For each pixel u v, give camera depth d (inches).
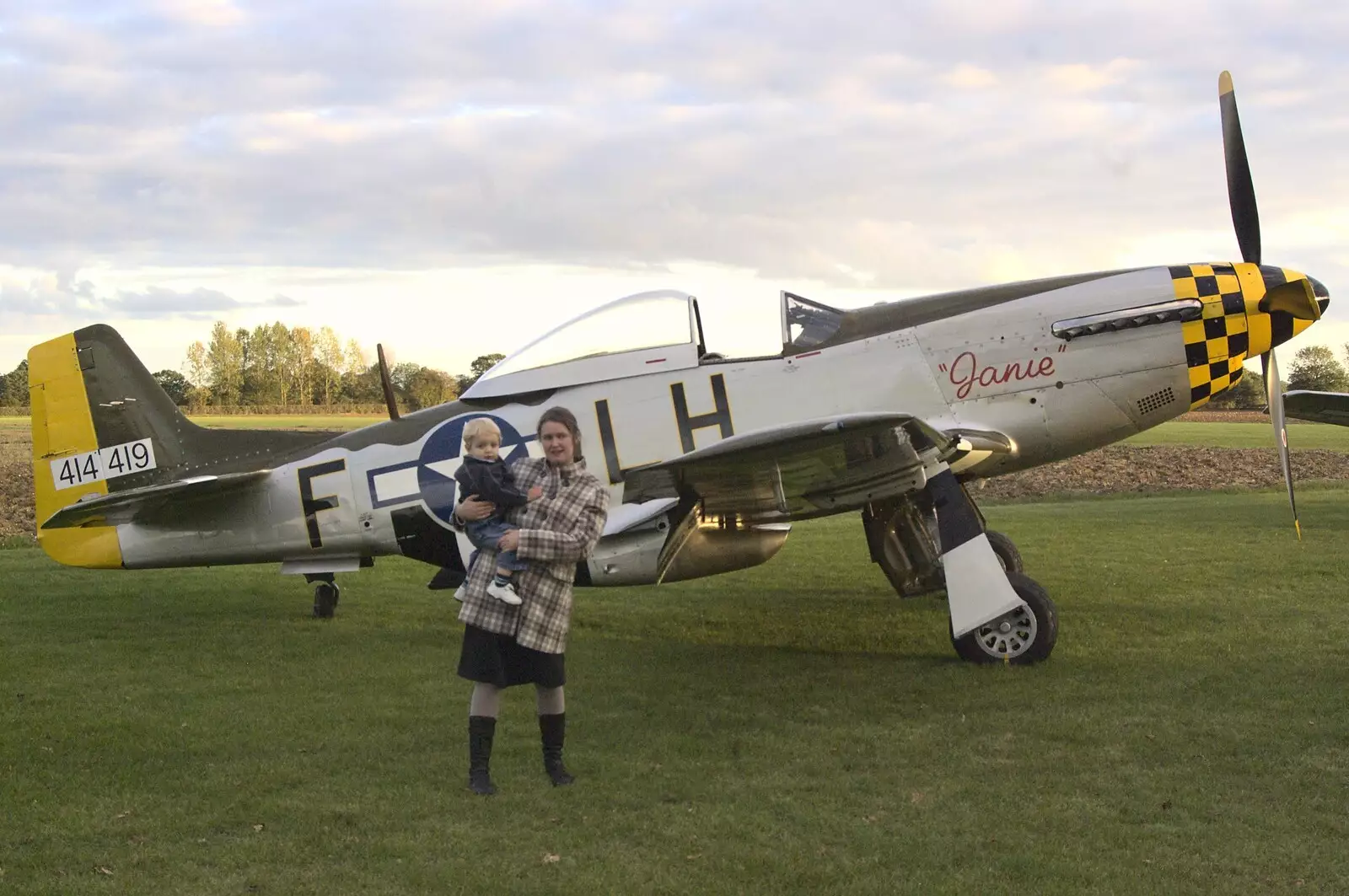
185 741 183.3
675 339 269.0
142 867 131.6
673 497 244.7
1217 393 270.7
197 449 303.0
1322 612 279.3
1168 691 206.5
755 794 155.9
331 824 145.8
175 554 298.2
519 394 275.1
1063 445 270.4
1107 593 311.0
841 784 159.3
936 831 140.9
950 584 236.1
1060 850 134.0
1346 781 156.9
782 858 133.0
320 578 303.7
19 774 166.2
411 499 281.9
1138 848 134.6
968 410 264.7
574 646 263.9
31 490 688.4
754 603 320.8
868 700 207.8
